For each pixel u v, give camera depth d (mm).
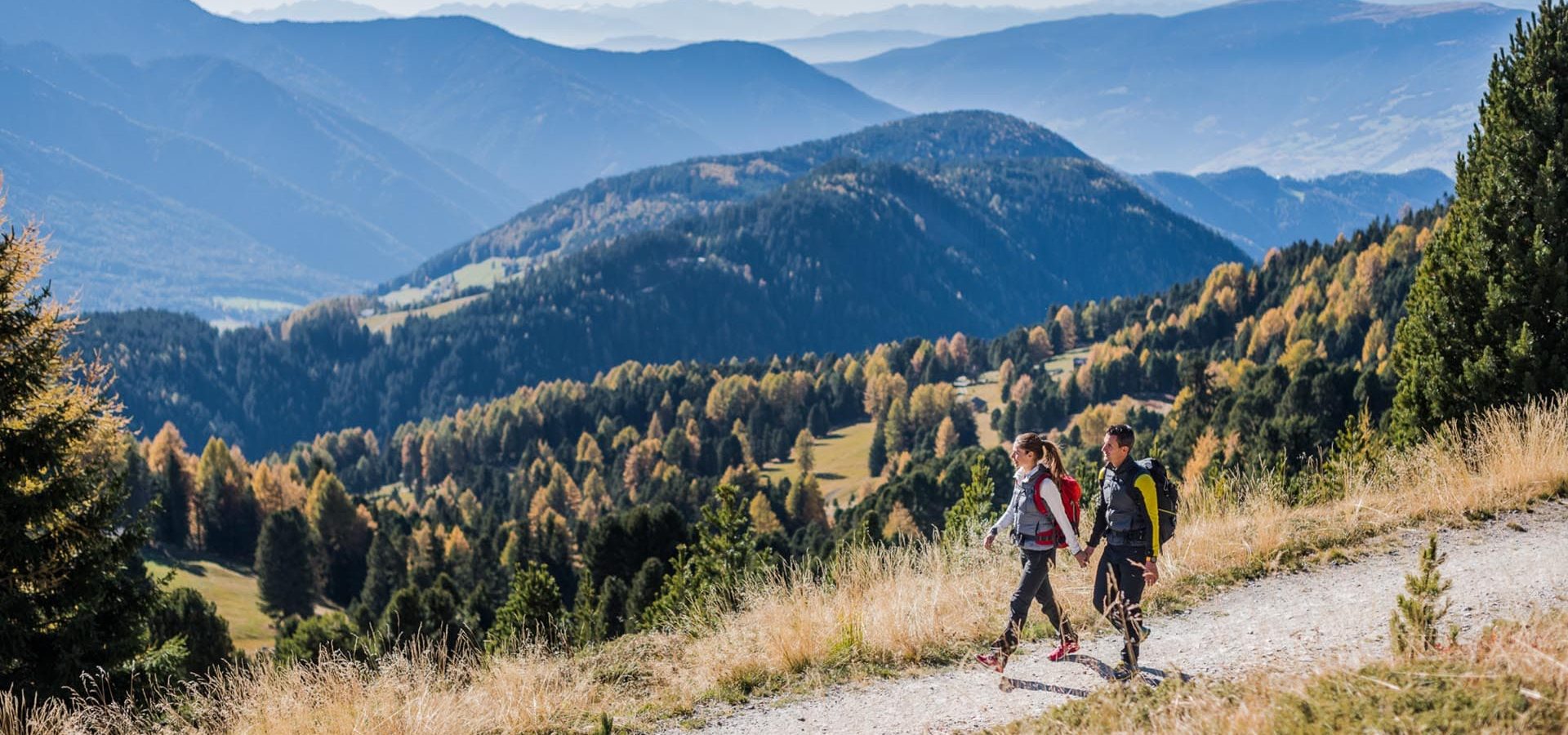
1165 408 150625
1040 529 7117
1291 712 4883
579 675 8281
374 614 62281
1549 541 8469
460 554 84688
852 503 133000
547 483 152750
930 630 8070
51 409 13805
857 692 7199
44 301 14102
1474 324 13266
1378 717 4578
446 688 8164
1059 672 7043
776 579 10016
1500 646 5262
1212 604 8133
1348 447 12617
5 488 12523
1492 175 13281
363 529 94750
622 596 37938
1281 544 9195
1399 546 8930
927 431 151250
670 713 7219
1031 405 153125
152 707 8648
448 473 191500
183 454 115938
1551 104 12859
